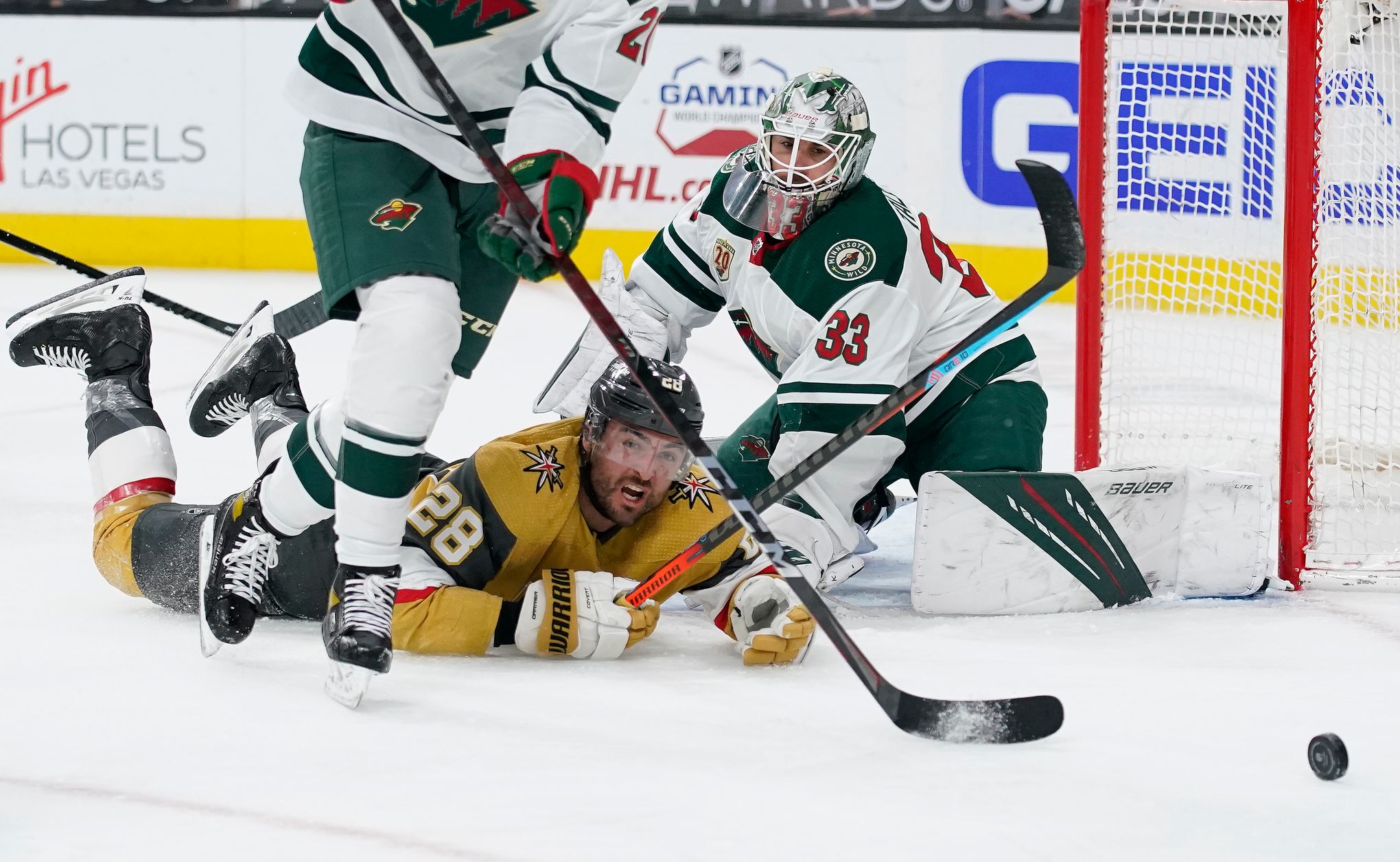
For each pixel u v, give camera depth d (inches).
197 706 313.6
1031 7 1212.5
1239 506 447.2
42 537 489.4
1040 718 293.0
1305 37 455.5
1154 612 428.8
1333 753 273.1
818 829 249.8
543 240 310.2
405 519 325.7
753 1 1213.7
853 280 420.5
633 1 324.2
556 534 363.9
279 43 1231.5
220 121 1238.9
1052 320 1164.5
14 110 1235.2
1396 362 561.6
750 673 352.8
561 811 256.4
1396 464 571.2
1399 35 526.6
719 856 237.8
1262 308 619.2
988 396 457.7
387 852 237.8
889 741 298.7
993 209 1228.5
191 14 1227.9
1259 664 366.9
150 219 1247.5
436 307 317.4
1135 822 255.1
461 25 323.6
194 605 383.2
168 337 962.1
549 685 336.5
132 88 1234.6
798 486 420.5
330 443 338.6
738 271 454.9
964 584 419.2
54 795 260.7
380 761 280.5
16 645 358.6
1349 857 241.1
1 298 1078.4
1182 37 578.9
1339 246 532.1
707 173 1232.2
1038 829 251.3
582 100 321.7
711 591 373.7
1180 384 601.0
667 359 488.4
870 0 1211.9
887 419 427.5
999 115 1219.9
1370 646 387.5
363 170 327.0
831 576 430.6
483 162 304.8
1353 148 546.6
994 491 416.2
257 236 1247.5
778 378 468.4
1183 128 815.7
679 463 359.6
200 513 381.7
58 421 711.7
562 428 375.9
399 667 350.3
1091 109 498.9
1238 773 280.8
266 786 266.4
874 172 1227.2
